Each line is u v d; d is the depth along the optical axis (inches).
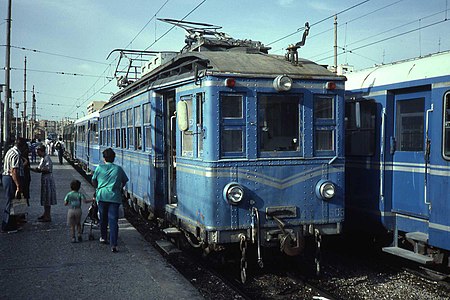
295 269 307.0
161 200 357.4
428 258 285.3
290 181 270.2
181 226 305.4
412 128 316.8
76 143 1251.2
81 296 221.3
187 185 290.7
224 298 244.4
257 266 307.0
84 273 257.6
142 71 596.7
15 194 360.8
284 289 265.3
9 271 260.2
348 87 372.5
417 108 312.7
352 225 369.7
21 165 366.3
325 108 281.3
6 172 357.1
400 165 327.0
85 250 308.8
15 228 362.3
